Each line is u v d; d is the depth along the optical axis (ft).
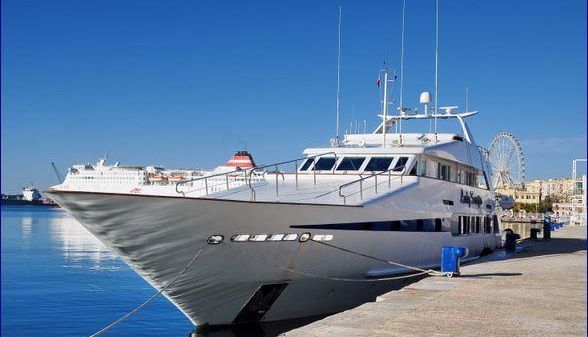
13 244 187.83
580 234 155.43
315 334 30.14
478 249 76.43
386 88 73.20
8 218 414.00
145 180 407.23
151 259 43.27
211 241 42.98
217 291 46.62
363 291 53.72
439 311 36.52
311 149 63.41
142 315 67.26
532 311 36.94
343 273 50.55
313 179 57.36
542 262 67.62
